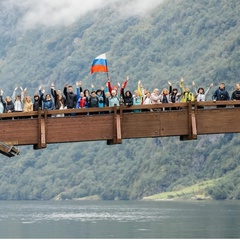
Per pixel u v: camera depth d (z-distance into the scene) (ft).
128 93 318.45
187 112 308.81
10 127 297.94
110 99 319.06
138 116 305.94
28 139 298.97
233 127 311.47
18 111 307.99
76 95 319.06
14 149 288.30
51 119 300.40
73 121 301.84
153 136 306.55
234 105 313.32
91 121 302.86
